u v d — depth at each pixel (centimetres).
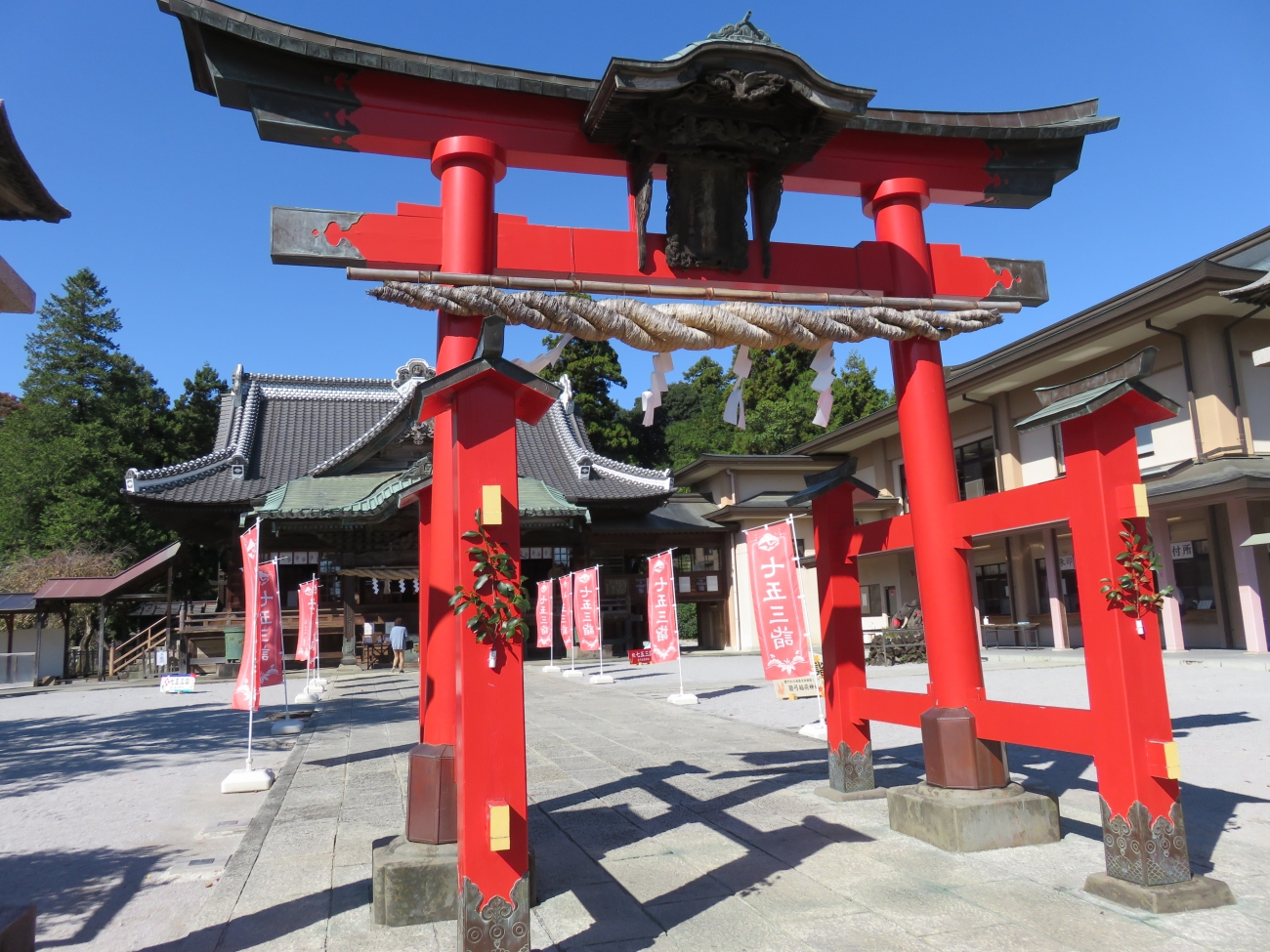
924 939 323
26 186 372
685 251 469
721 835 486
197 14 397
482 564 324
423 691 431
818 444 2839
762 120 452
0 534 3219
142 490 2180
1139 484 371
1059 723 400
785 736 871
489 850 310
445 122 452
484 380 341
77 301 3769
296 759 859
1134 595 368
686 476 3105
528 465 2719
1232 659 1459
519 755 320
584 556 2603
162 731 1147
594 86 461
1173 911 342
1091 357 1934
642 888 400
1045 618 2159
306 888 425
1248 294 982
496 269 460
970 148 550
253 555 773
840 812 521
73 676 2478
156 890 450
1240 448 1653
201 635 2305
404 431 2305
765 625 796
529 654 2572
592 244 476
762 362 4403
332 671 2225
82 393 3581
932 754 470
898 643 1883
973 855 424
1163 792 359
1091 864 405
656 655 1333
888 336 492
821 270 515
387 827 554
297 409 2881
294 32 416
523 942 309
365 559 2303
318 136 443
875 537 546
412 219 447
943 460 503
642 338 439
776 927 343
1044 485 417
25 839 575
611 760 766
